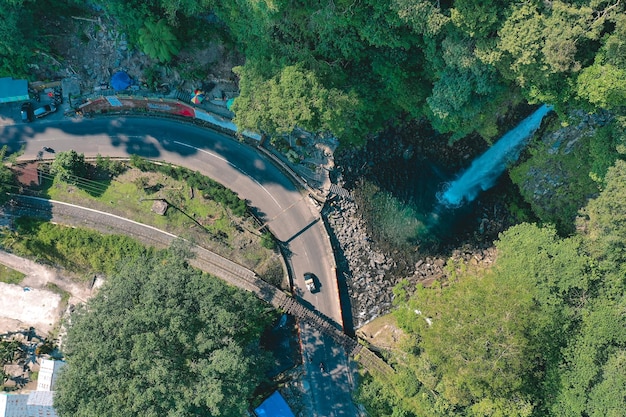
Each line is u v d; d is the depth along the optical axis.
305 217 79.50
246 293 67.88
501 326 58.62
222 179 80.19
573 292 62.19
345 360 76.75
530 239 64.12
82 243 77.94
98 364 59.34
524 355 59.09
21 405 70.50
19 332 76.25
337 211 79.94
